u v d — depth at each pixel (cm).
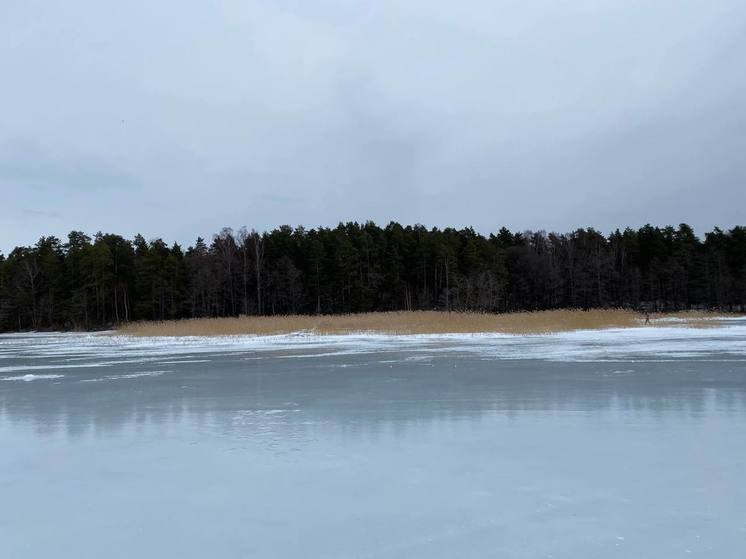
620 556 539
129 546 593
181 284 8819
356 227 11138
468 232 11812
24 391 1706
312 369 2123
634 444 936
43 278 9050
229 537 607
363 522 637
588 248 10956
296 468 845
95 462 906
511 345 3128
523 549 558
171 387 1734
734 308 9825
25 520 671
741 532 588
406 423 1136
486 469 817
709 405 1262
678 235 11575
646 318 5006
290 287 8775
